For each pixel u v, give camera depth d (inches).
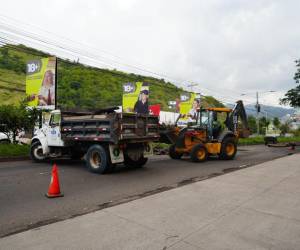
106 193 297.7
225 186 314.0
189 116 1441.9
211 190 295.1
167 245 166.6
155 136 473.4
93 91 2049.7
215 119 623.2
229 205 243.3
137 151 464.1
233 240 174.7
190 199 260.7
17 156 572.4
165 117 1720.0
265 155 744.3
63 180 366.6
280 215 219.6
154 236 178.5
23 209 240.5
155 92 2787.9
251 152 853.2
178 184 340.2
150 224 198.2
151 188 322.0
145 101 1135.0
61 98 1815.9
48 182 350.3
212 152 594.2
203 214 220.1
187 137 585.9
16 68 2370.8
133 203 247.8
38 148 527.5
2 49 2647.6
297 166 465.4
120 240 172.6
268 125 2925.7
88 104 1808.6
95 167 419.8
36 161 540.7
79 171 436.5
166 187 320.5
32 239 173.8
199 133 590.9
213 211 227.3
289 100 1403.8
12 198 275.1
